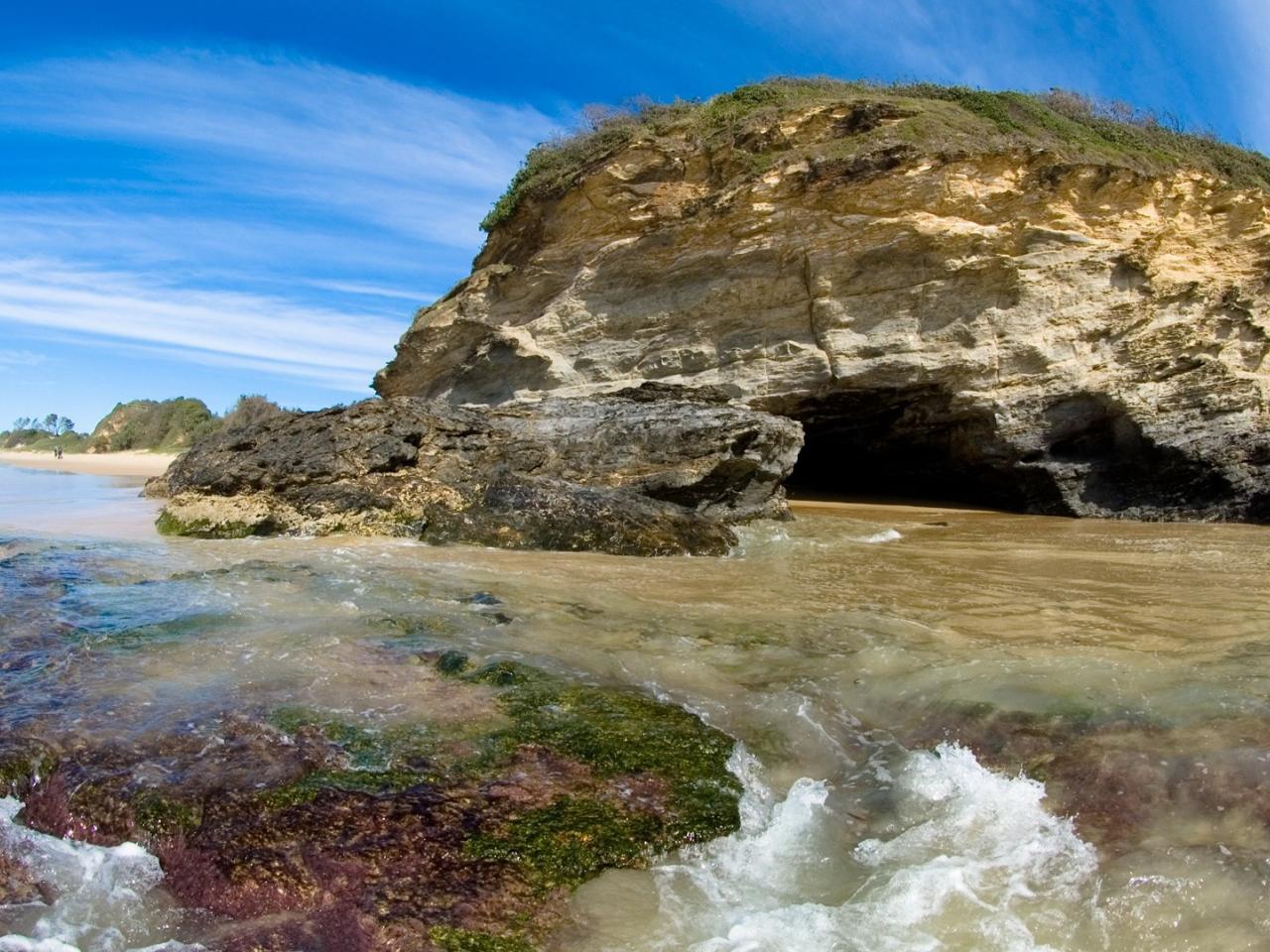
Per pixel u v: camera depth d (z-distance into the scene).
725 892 3.80
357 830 3.85
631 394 17.56
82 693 5.01
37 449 82.19
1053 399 18.45
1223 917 3.48
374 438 13.00
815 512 17.12
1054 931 3.50
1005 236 18.89
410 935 3.37
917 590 8.77
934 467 21.22
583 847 3.93
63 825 3.90
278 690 5.11
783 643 6.60
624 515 11.40
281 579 7.97
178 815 3.90
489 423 14.77
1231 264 19.45
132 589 7.39
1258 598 8.40
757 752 4.91
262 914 3.44
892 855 4.07
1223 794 4.17
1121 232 19.23
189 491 12.28
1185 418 17.70
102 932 3.32
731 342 20.61
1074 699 5.25
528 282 22.94
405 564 9.20
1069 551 11.95
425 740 4.60
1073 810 4.27
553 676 5.58
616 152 21.73
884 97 22.12
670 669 5.98
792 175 19.78
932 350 19.02
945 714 5.25
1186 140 23.33
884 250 19.33
